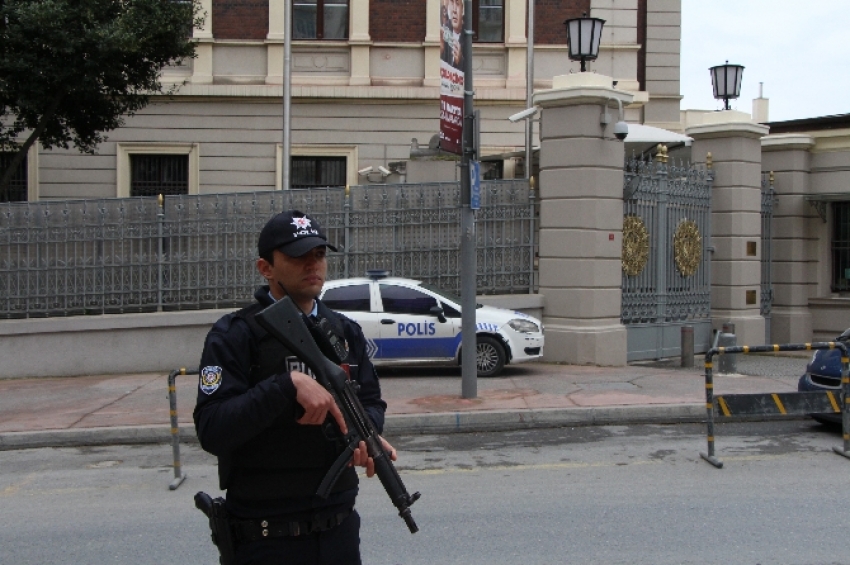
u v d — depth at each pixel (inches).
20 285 571.5
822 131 692.1
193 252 573.6
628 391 447.8
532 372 520.4
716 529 241.3
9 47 567.5
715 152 653.9
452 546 232.2
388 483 118.8
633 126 683.4
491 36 831.7
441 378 504.1
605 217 549.6
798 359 614.2
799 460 323.3
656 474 305.9
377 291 506.3
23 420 411.8
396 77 823.1
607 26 842.8
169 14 616.1
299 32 820.0
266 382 110.9
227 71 813.2
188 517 270.1
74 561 230.1
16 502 292.7
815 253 703.1
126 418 410.3
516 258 573.6
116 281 573.3
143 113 809.5
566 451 347.9
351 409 116.6
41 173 804.0
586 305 547.2
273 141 816.9
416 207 573.6
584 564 216.1
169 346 561.9
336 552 120.9
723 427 389.7
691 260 626.5
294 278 121.9
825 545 227.1
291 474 118.3
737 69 641.0
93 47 576.1
